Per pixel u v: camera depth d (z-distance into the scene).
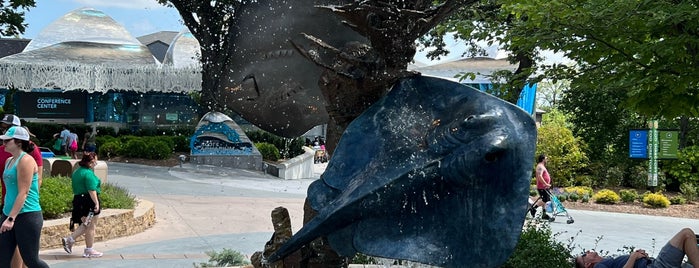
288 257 4.51
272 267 4.55
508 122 3.51
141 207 12.66
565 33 7.17
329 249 4.49
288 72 4.96
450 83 3.87
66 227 10.23
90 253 9.39
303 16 4.66
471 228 3.41
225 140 25.06
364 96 4.20
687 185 24.05
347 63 4.21
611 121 27.33
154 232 11.79
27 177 6.52
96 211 9.43
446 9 4.12
